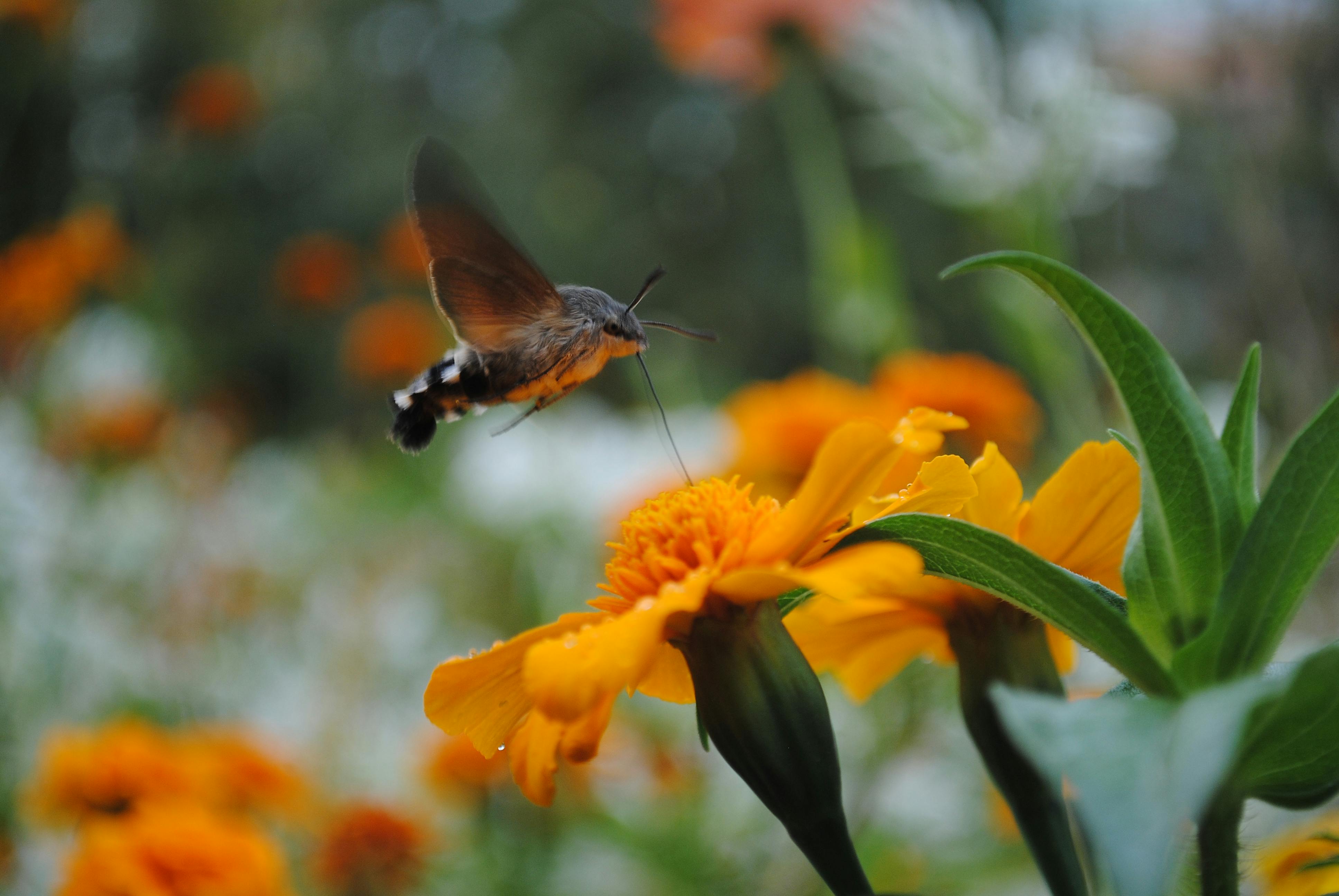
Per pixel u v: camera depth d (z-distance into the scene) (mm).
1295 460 293
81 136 1594
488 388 438
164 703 706
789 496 585
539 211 2562
